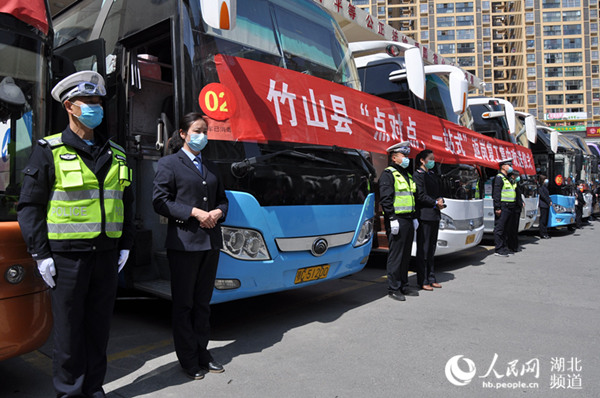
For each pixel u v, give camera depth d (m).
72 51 4.12
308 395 2.98
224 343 3.97
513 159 9.46
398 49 7.06
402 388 3.08
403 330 4.27
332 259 4.47
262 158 3.95
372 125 5.34
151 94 4.68
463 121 7.86
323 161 4.50
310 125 4.50
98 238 2.67
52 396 3.02
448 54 94.19
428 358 3.59
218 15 3.70
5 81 2.89
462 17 93.88
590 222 16.17
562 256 8.59
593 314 4.76
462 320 4.56
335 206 4.50
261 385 3.13
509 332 4.20
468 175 7.33
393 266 5.36
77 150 2.65
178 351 3.26
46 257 2.55
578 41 93.06
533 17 93.88
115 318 4.73
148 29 4.13
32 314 2.83
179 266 3.21
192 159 3.30
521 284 6.18
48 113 3.10
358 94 5.23
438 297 5.49
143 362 3.56
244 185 3.81
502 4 96.69
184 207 3.14
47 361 3.61
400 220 5.30
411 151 6.14
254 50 4.30
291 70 4.47
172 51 3.83
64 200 2.58
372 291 5.84
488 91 93.94
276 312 4.92
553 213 11.92
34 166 2.54
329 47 5.23
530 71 94.12
